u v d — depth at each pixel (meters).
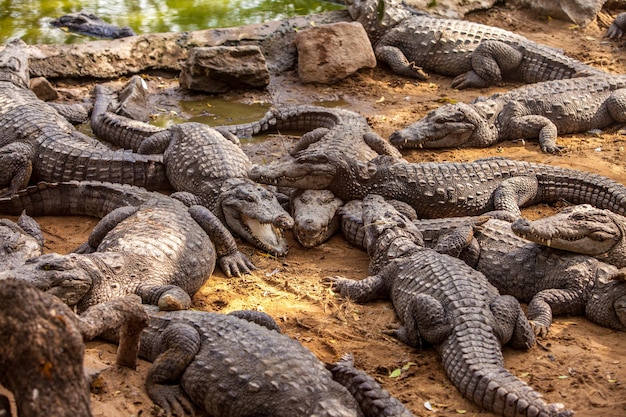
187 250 14.38
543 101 21.19
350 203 17.45
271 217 15.91
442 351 12.25
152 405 10.91
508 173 17.78
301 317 13.78
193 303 14.22
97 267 12.95
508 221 16.33
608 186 17.27
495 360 11.61
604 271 13.77
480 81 24.58
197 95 23.98
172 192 18.69
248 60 23.97
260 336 11.08
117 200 16.98
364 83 24.89
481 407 11.27
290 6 30.81
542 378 11.98
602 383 11.84
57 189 17.23
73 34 27.44
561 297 13.67
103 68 24.62
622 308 13.13
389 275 14.33
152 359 11.77
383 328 13.55
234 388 10.47
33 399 7.73
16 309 7.80
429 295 12.95
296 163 17.33
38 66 23.91
